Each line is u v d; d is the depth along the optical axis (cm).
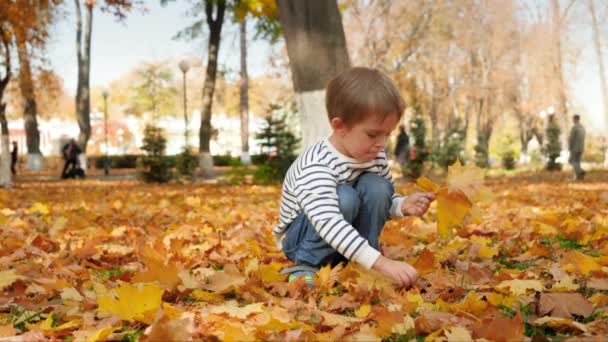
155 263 233
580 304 191
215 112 6462
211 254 340
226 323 175
